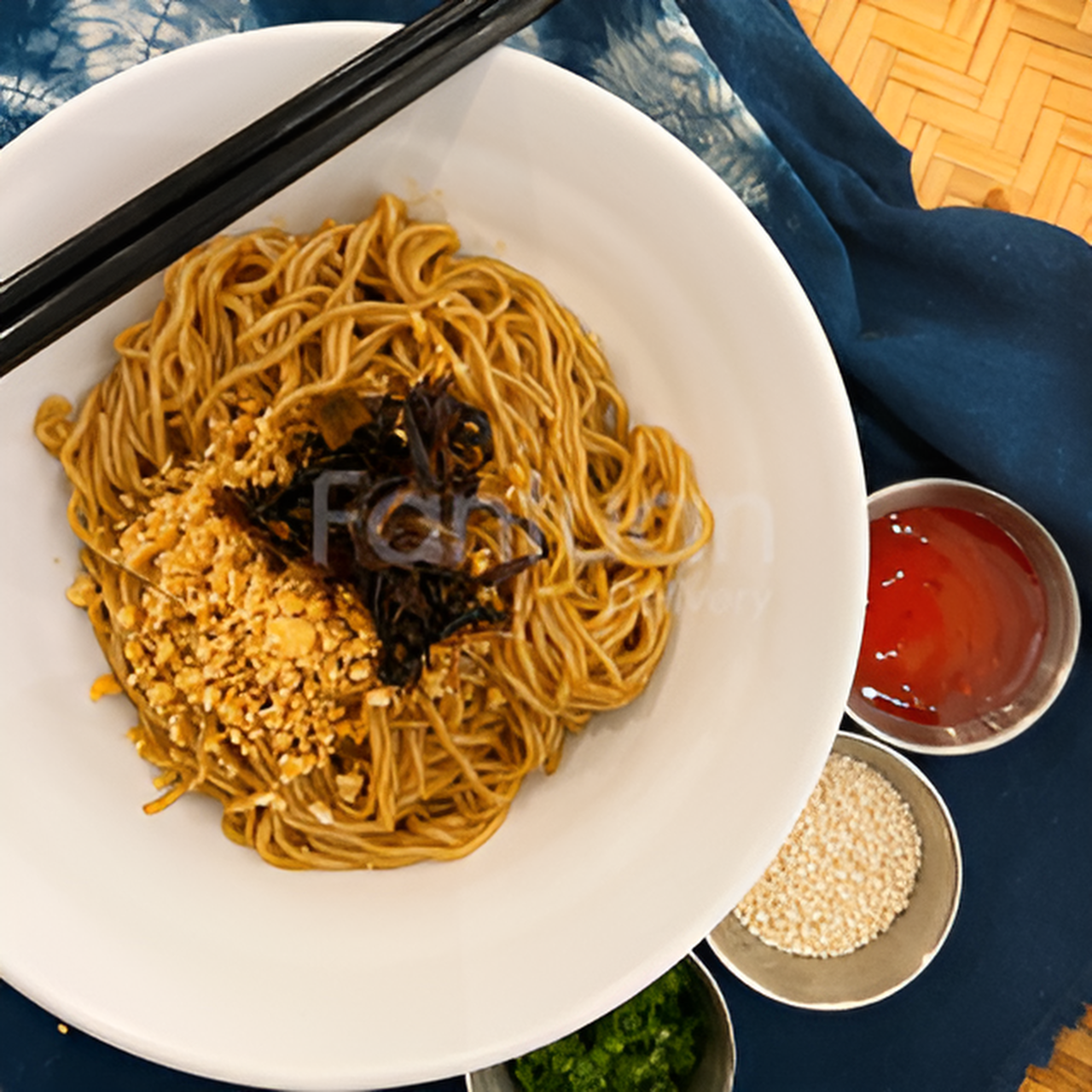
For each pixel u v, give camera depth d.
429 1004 0.46
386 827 0.48
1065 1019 0.53
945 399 0.52
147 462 0.48
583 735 0.49
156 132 0.45
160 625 0.48
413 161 0.47
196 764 0.48
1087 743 0.53
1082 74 0.54
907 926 0.53
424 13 0.50
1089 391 0.53
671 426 0.49
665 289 0.47
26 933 0.45
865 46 0.53
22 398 0.47
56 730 0.47
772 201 0.52
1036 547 0.52
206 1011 0.46
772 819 0.46
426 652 0.47
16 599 0.47
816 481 0.46
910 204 0.53
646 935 0.46
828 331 0.52
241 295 0.48
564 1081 0.52
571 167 0.47
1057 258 0.52
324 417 0.48
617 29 0.51
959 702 0.53
